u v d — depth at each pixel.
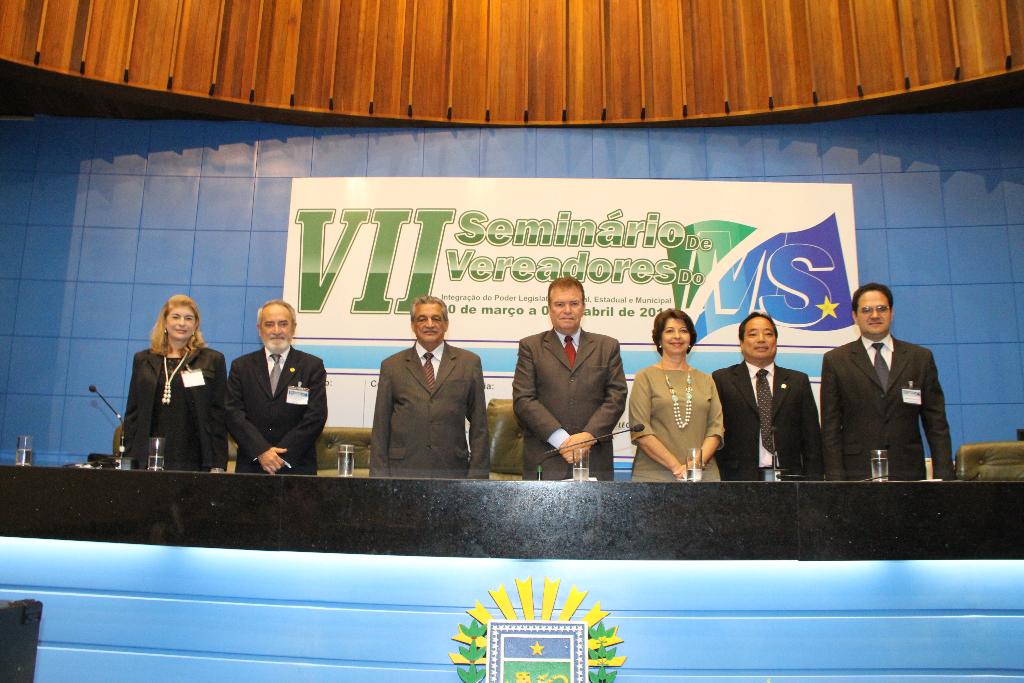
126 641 1.99
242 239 5.13
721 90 4.88
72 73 4.57
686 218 4.81
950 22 4.48
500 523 1.84
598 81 5.02
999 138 4.93
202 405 2.90
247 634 1.95
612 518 1.84
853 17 4.70
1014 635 1.91
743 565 1.93
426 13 5.07
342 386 4.68
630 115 4.99
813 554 1.83
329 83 4.95
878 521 1.84
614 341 2.97
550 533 1.84
